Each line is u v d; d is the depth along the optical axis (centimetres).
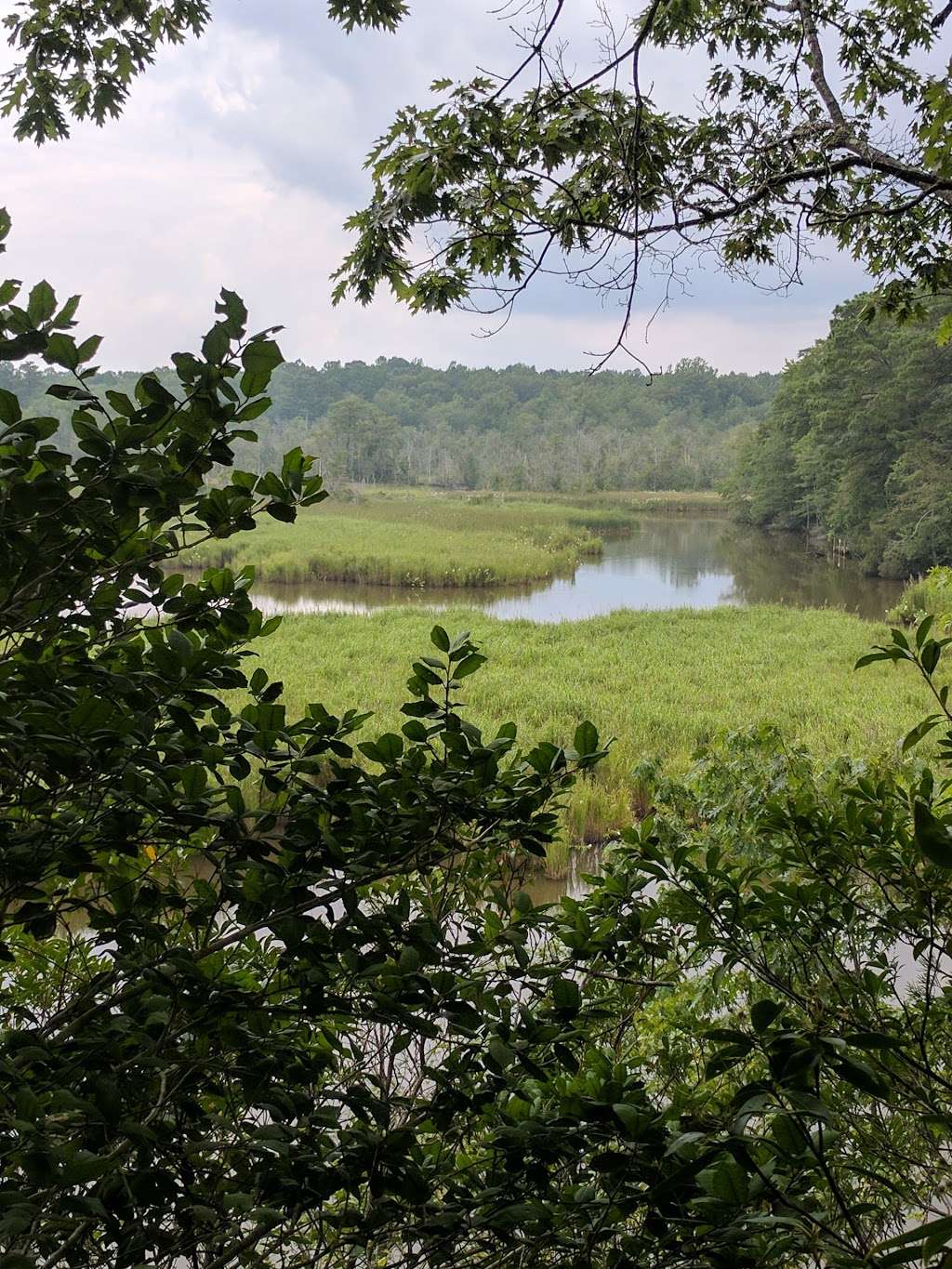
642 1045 277
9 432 130
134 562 147
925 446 4112
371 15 299
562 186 298
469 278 324
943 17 333
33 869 135
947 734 192
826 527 5750
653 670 1878
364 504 8444
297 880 148
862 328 4603
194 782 147
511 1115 148
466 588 3903
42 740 128
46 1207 125
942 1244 78
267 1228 134
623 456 12025
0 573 135
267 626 163
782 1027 192
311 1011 145
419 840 162
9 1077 116
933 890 200
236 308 132
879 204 374
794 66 395
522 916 171
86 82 341
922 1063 196
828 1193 191
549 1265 142
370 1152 136
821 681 1745
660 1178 121
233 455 140
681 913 207
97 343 135
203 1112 147
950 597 2316
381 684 1619
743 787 342
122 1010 148
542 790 167
